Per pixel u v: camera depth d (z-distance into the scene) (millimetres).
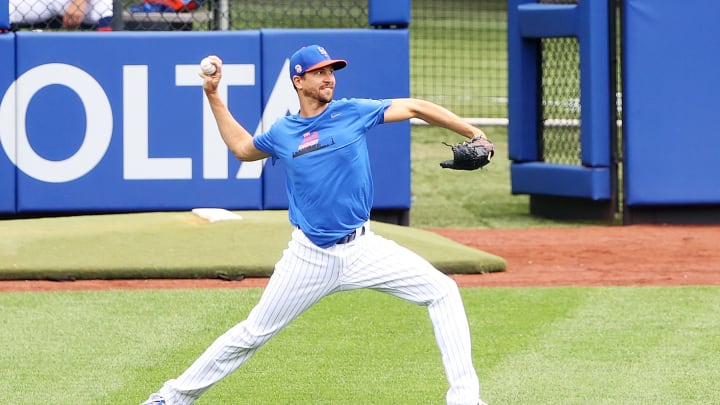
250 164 36625
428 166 52531
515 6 43219
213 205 36688
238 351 18688
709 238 36844
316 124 18062
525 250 35219
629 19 38125
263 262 31125
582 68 39625
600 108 39188
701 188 38812
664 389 21625
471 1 118250
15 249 31234
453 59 82188
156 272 30844
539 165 41688
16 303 28266
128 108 36438
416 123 62094
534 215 42219
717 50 38438
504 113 65562
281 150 18266
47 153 36406
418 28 100812
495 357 23828
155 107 36438
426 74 80188
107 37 36219
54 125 36312
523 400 21062
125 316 27109
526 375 22578
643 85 38406
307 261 18219
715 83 38531
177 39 36312
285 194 36750
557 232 38344
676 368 22953
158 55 36344
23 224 33875
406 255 18578
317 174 17906
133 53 36312
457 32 98750
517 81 42906
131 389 21750
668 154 38688
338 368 23203
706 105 38594
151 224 33125
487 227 39562
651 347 24469
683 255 34188
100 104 36375
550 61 56594
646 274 31672
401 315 27250
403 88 36844
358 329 26078
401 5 36719
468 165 18469
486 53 89000
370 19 36969
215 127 36562
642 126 38562
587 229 38938
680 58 38375
